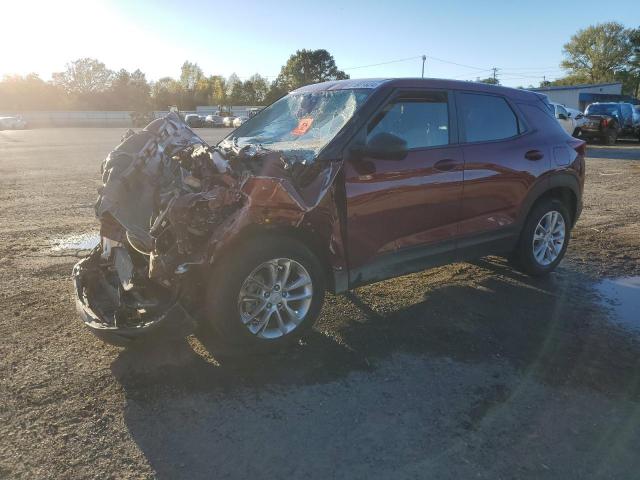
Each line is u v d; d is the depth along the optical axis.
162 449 2.74
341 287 3.92
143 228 3.39
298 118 4.45
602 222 8.02
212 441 2.81
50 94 90.06
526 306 4.68
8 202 9.69
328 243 3.77
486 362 3.68
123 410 3.07
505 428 2.94
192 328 3.43
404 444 2.80
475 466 2.63
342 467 2.62
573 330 4.20
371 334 4.08
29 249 6.41
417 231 4.22
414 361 3.68
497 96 4.91
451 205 4.38
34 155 20.38
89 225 7.79
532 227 5.12
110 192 3.40
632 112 24.28
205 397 3.21
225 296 3.42
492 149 4.66
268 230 3.55
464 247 4.60
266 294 3.62
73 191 10.99
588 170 14.21
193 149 3.71
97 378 3.40
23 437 2.81
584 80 81.75
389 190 3.94
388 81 4.18
